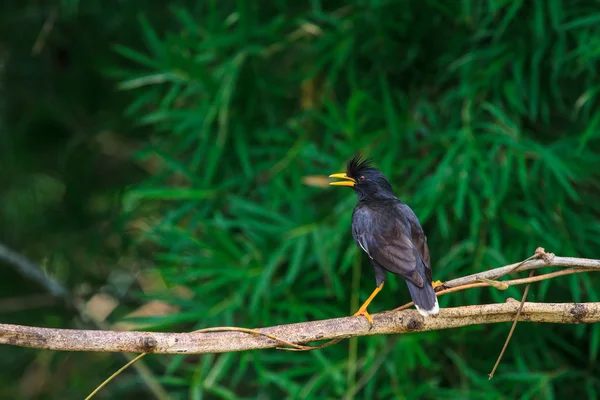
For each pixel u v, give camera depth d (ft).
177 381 36.11
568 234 36.17
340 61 38.40
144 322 35.55
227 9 42.91
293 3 42.55
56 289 46.09
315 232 35.47
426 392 35.60
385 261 26.61
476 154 34.94
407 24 39.52
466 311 23.44
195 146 43.21
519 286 35.94
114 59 47.73
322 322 22.94
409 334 35.04
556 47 36.14
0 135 49.01
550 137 38.91
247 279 35.76
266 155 40.96
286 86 42.27
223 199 39.60
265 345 22.40
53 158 51.08
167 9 46.06
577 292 33.83
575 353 36.17
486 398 34.47
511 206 36.47
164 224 38.14
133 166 51.85
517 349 35.68
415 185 37.99
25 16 46.73
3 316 49.06
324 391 36.55
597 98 38.14
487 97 38.50
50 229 50.96
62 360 49.44
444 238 37.29
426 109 38.27
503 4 35.04
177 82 38.75
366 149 37.42
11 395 50.57
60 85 49.44
